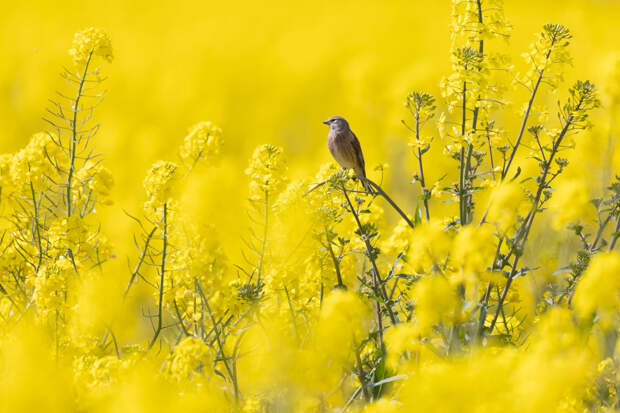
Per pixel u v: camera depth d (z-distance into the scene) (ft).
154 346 32.83
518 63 114.83
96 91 103.91
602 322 25.54
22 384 21.54
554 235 34.94
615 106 43.60
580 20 111.45
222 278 33.99
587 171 43.52
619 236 28.68
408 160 74.59
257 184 34.19
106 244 36.35
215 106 105.50
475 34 31.24
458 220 30.01
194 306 32.78
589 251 29.91
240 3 200.54
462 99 30.96
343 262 34.83
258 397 27.86
